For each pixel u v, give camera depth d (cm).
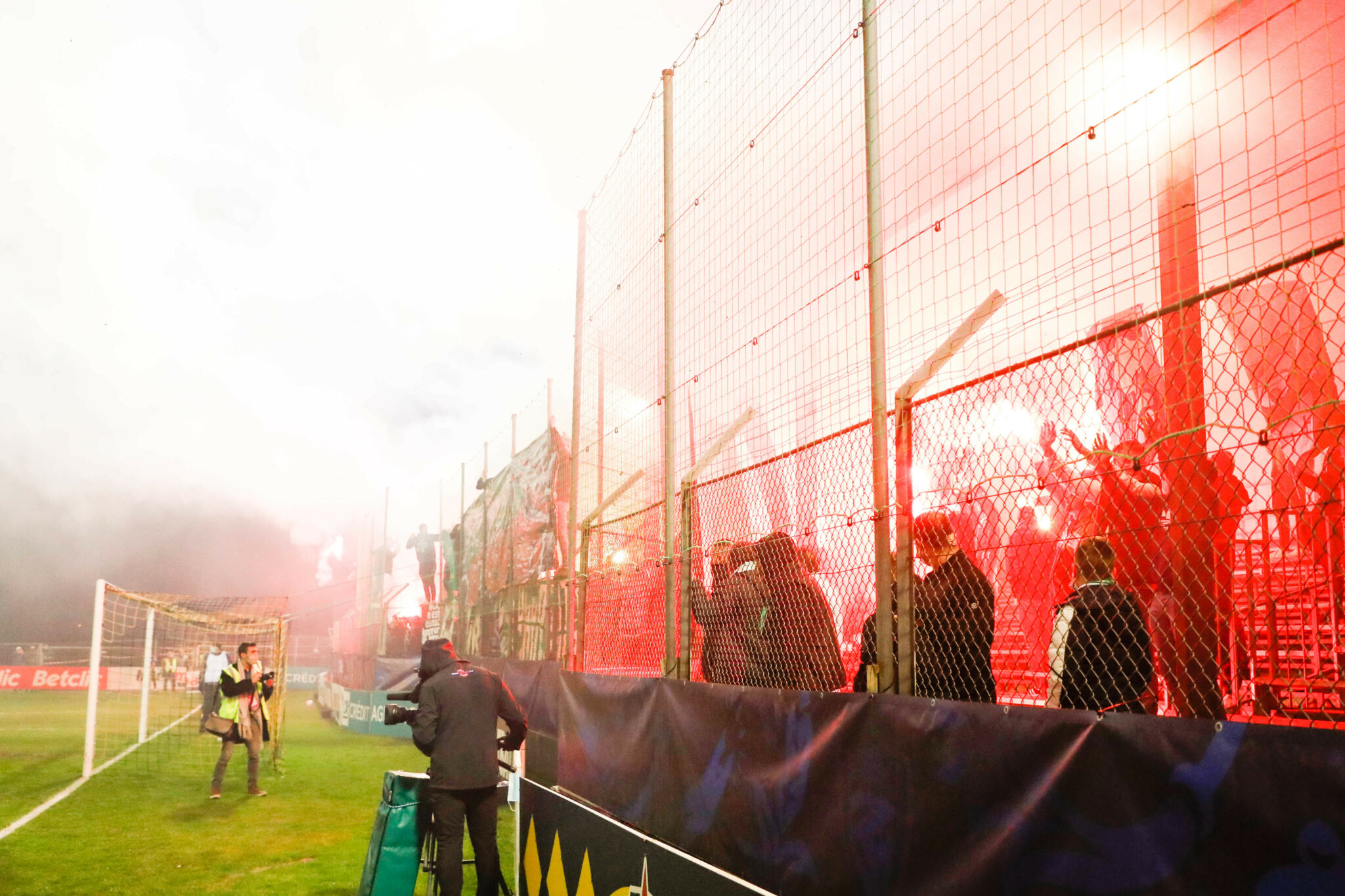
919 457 330
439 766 521
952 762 273
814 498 392
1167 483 251
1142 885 211
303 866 677
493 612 1095
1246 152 258
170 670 2186
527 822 537
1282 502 231
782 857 354
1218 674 231
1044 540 290
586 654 654
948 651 305
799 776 347
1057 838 235
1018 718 251
